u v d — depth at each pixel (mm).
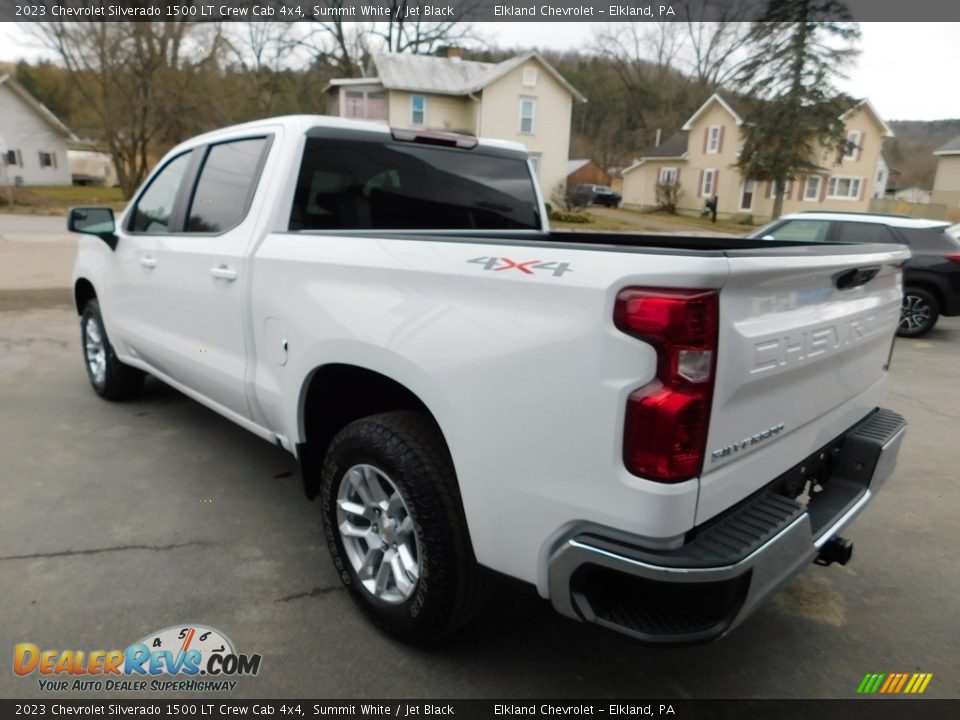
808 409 2098
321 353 2430
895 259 2393
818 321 1971
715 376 1605
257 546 3020
